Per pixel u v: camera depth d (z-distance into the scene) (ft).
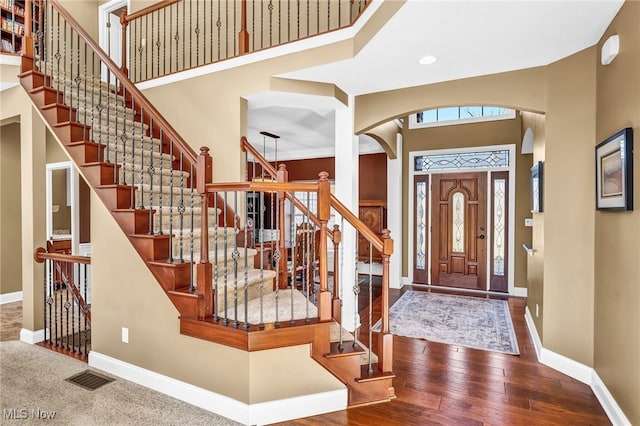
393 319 13.96
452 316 14.32
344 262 12.81
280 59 10.52
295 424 7.23
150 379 8.52
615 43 7.11
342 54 9.50
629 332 6.66
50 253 11.38
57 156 17.92
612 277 7.45
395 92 11.91
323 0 11.82
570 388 8.59
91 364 9.69
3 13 15.30
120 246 9.04
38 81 10.78
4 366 9.73
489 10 6.96
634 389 6.46
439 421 7.32
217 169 11.80
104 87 13.98
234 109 11.44
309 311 8.50
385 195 22.31
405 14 7.11
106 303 9.39
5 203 16.10
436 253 19.85
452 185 19.45
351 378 7.87
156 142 12.78
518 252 17.87
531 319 12.51
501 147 18.19
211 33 12.86
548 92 9.73
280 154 25.44
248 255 10.99
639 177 6.30
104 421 7.25
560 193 9.46
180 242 8.64
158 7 12.92
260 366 7.25
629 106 6.68
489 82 10.47
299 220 24.90
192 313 7.82
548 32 7.90
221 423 7.23
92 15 17.56
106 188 9.16
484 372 9.46
